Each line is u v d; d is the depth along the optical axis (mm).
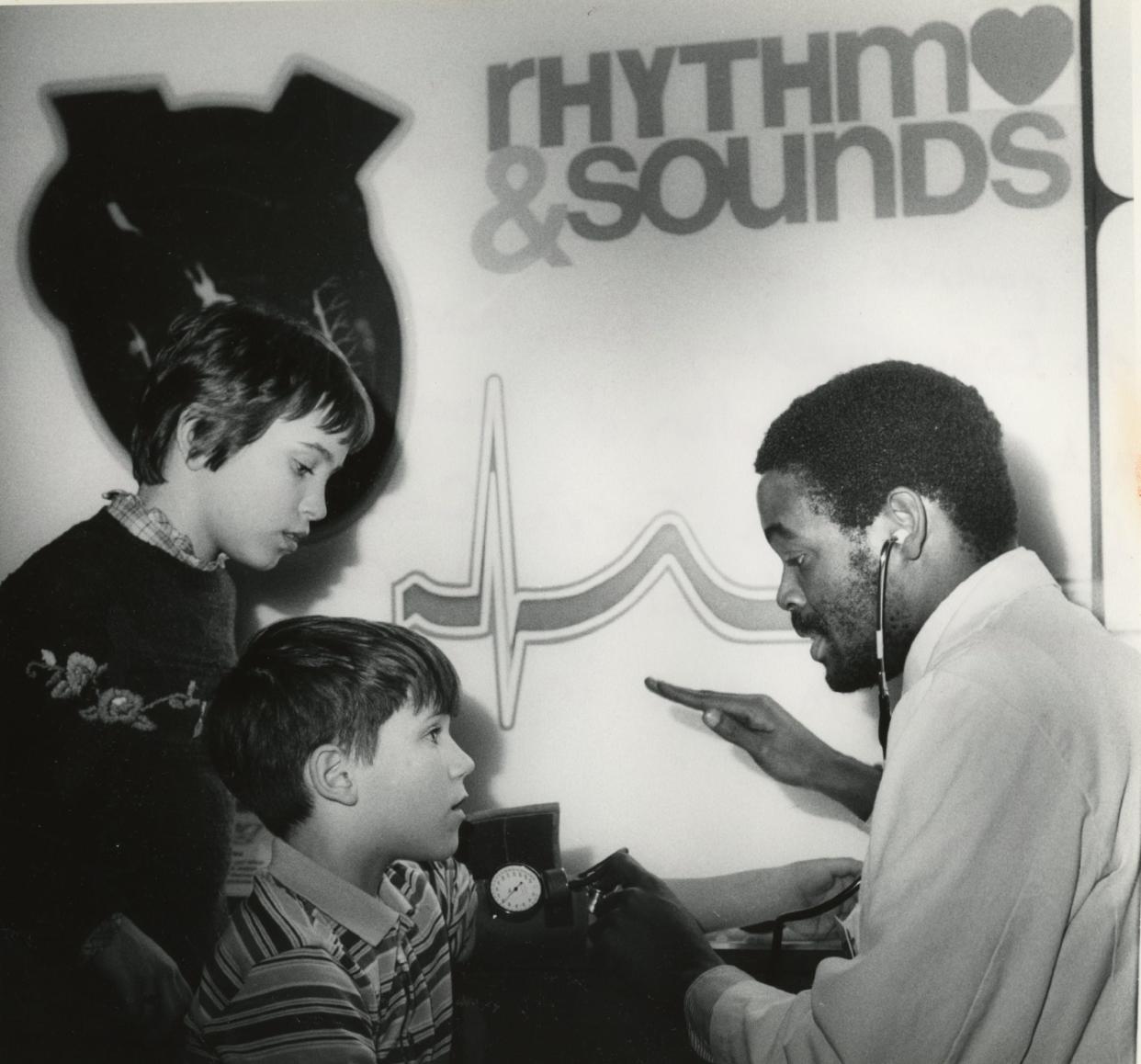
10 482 1476
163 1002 1399
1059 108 1406
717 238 1429
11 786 1438
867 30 1427
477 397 1447
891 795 1295
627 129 1443
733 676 1407
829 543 1392
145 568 1457
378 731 1414
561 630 1428
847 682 1387
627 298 1436
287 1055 1369
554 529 1434
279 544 1455
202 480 1461
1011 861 1248
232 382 1460
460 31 1464
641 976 1389
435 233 1458
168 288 1478
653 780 1412
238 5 1484
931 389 1393
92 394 1478
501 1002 1397
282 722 1418
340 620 1442
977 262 1403
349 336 1460
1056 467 1379
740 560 1411
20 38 1499
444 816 1415
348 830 1408
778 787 1396
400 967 1389
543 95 1453
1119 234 1392
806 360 1414
